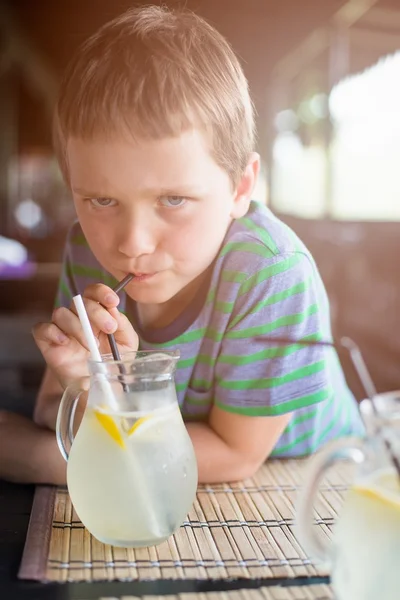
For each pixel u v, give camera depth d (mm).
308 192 7203
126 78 850
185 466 771
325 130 6449
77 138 868
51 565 705
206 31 986
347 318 4039
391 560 559
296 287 1055
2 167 8070
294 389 1033
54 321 994
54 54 8305
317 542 636
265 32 6016
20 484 962
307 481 640
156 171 847
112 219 890
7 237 6754
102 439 736
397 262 4305
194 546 761
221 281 1068
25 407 1376
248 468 1000
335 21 5629
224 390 1033
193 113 852
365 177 5551
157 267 909
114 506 726
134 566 708
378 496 582
